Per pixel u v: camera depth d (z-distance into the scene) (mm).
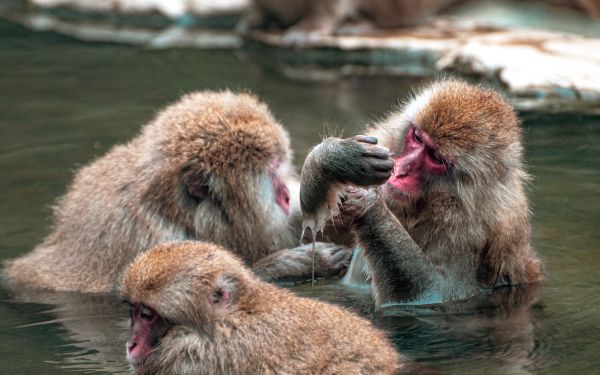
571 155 17875
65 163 18141
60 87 22641
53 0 29031
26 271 14562
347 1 26156
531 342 11938
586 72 20609
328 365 10961
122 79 23312
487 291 13680
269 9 26375
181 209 14125
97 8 28578
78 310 13312
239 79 23359
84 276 14273
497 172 13328
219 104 14539
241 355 11148
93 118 20516
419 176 13312
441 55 23688
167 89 22484
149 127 14969
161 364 11352
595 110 19656
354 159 12133
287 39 25016
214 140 14117
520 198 13711
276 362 11047
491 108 13406
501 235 13469
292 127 19641
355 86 22766
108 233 14273
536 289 13625
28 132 19781
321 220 12562
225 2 28422
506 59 21406
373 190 13047
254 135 14188
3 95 22047
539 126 19141
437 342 12047
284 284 14188
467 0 27406
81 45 26375
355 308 13219
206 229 14125
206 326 11258
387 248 13109
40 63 24578
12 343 12164
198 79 23312
